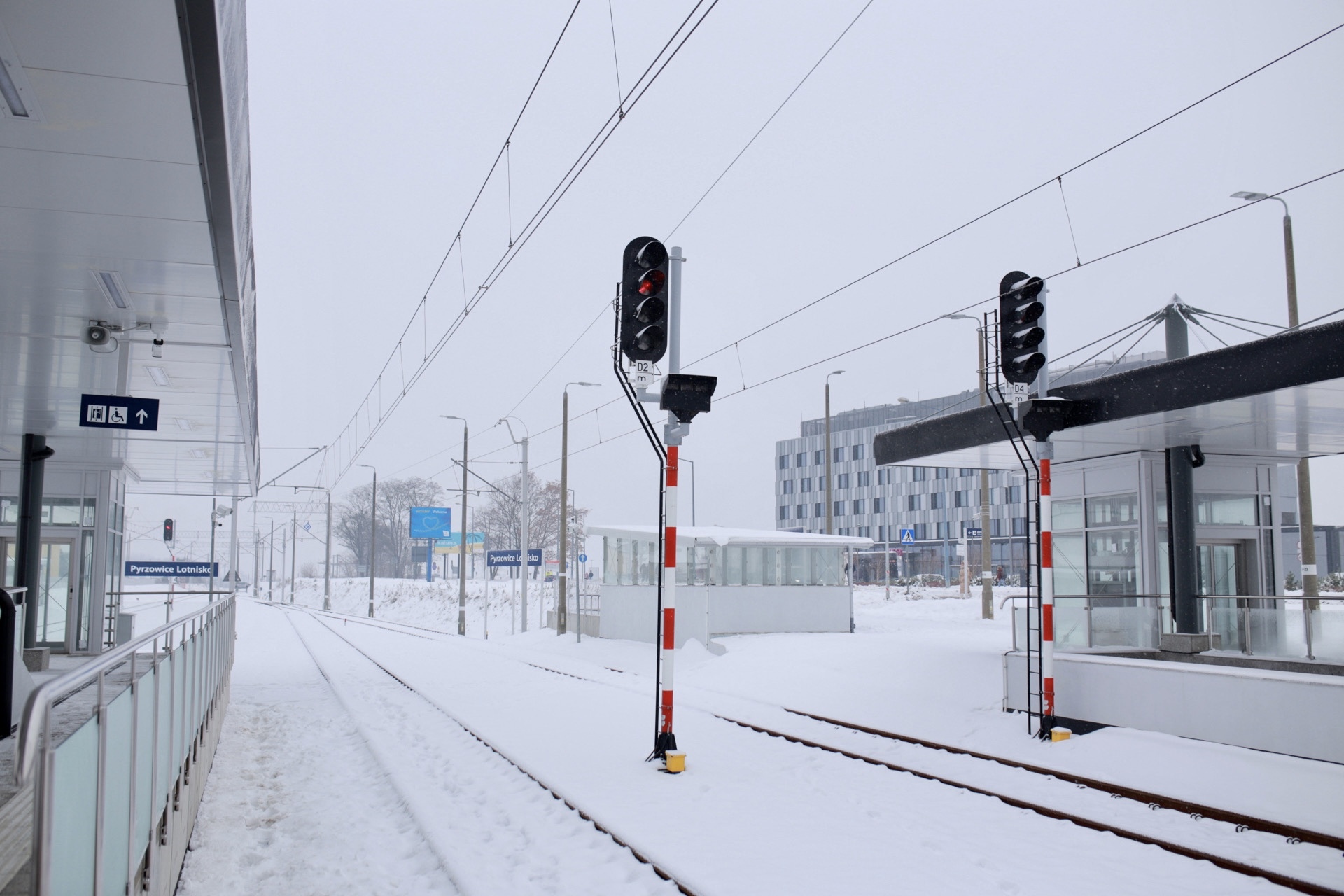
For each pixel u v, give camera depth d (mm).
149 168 7562
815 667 19031
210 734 10492
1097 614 14180
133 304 11156
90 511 21234
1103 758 11133
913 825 8609
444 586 74250
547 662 26422
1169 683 11570
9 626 8328
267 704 17750
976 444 15375
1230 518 17203
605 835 8242
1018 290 12359
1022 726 12977
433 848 7805
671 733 11547
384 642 35875
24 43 5797
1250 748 10570
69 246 9297
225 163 7484
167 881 6070
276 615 62750
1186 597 14820
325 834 8375
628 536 29438
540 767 11102
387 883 7016
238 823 8828
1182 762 10461
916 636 23031
